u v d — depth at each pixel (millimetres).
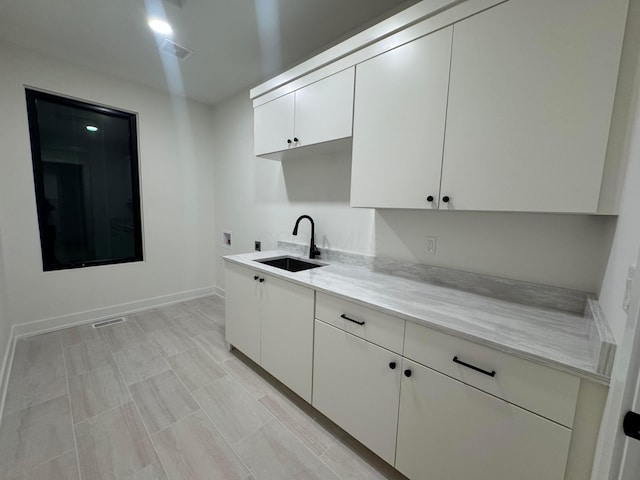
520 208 1067
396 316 1198
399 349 1210
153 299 3281
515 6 1028
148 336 2604
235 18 1891
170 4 1759
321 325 1546
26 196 2441
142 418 1622
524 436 911
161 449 1423
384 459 1300
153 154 3113
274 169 2764
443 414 1092
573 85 938
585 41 910
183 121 3307
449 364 1062
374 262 1961
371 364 1320
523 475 924
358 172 1574
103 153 2891
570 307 1234
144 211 3111
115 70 2658
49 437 1471
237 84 2930
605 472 588
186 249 3494
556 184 992
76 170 2746
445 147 1241
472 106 1153
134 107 2924
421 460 1172
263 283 1931
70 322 2742
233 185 3330
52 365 2107
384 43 1417
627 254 790
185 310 3230
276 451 1437
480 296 1415
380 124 1461
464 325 1060
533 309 1246
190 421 1612
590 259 1191
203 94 3197
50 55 2414
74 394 1803
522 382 902
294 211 2590
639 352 507
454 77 1193
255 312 2025
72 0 1736
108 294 2963
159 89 3082
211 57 2395
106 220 2961
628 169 868
